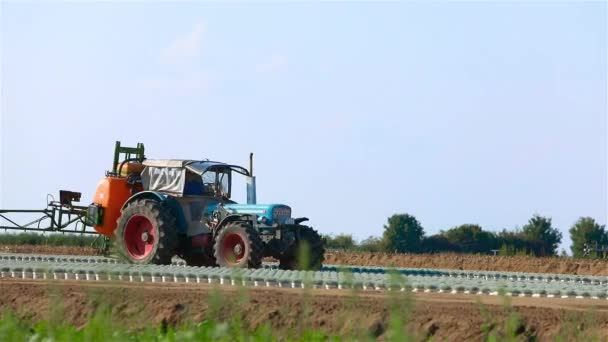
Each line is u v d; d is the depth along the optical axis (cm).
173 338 2161
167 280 4259
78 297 3300
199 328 2188
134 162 5725
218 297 2066
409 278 4428
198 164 5409
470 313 2959
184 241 5372
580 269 7181
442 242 13650
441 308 3031
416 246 13325
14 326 2064
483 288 3800
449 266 7550
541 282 4512
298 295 3359
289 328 2947
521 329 2839
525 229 14000
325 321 3039
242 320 3072
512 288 3838
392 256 7856
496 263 7538
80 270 4350
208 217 5303
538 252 13712
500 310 2992
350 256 7938
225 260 5022
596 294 3659
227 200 5497
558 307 3189
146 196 5444
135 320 2670
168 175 5422
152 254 5247
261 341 2206
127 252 5362
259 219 5103
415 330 2903
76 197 6044
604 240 13838
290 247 5138
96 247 7888
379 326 2959
